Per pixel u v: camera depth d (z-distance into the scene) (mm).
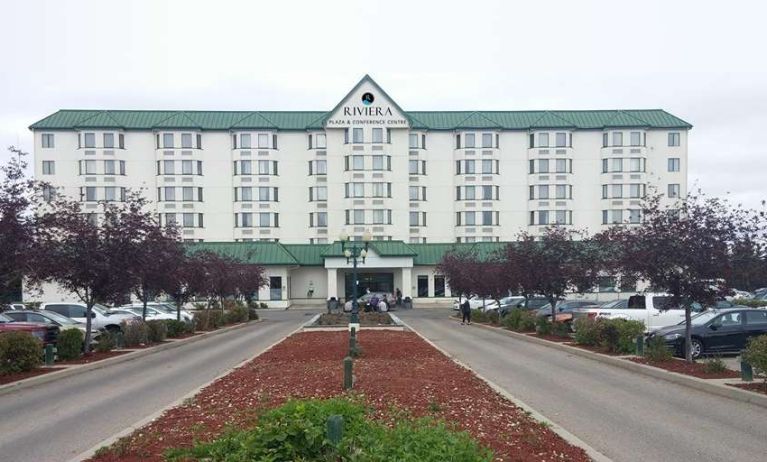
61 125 62469
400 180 64188
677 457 8109
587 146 65812
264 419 6980
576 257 26406
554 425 9547
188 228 63594
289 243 65062
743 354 12547
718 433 9375
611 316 24266
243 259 54719
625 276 18047
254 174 64438
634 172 64562
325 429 6406
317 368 15492
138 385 14953
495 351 21312
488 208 65438
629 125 64625
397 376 13828
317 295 63375
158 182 63469
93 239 20500
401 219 64125
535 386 13805
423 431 6328
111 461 7543
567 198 65125
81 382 15703
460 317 42344
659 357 16781
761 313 18984
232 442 6770
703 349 18453
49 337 21797
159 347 23734
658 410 11109
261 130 64562
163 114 65812
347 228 63062
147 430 9188
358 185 63562
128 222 21578
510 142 66188
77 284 20609
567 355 20047
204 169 64562
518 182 66000
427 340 24250
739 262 16047
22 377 15617
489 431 8758
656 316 24391
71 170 62469
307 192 65438
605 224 64875
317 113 68000
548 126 65000
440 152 66438
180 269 27281
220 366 18344
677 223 16391
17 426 10523
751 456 8141
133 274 21312
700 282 16203
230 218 64750
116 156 62750
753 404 11609
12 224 15016
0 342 15797
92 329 25625
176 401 11859
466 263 39094
